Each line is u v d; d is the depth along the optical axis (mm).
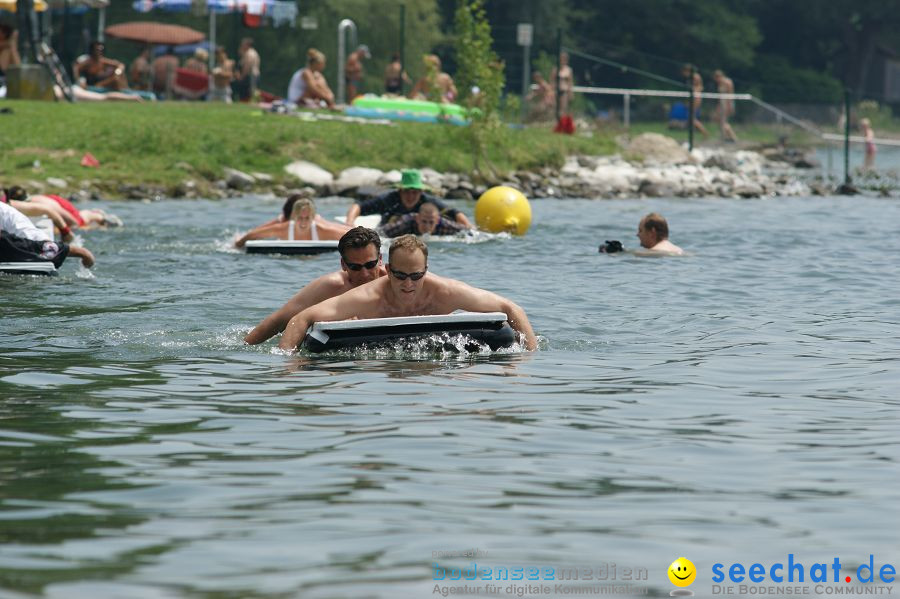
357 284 22750
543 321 25562
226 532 11938
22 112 68062
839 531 12211
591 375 20156
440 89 78562
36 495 13109
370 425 16422
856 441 15938
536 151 75500
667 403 18125
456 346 21984
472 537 11867
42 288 29625
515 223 44469
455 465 14492
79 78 90000
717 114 108625
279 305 27297
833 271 34281
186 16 131000
